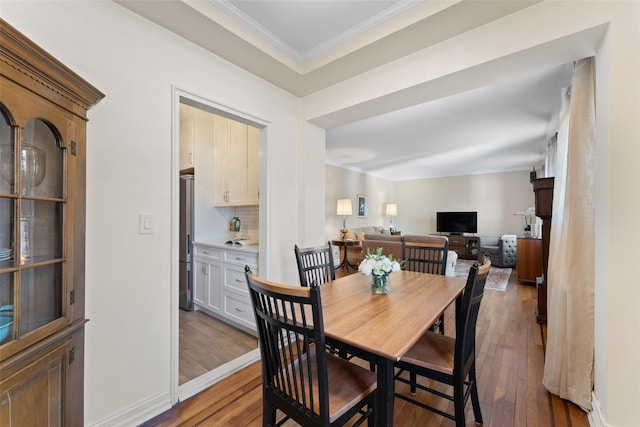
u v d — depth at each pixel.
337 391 1.17
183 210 3.38
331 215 6.57
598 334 1.51
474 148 5.14
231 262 2.85
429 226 8.46
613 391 1.37
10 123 0.90
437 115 3.49
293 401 1.12
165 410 1.67
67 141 1.15
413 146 5.03
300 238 2.70
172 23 1.66
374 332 1.15
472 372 1.54
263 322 1.21
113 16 1.48
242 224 3.60
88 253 1.38
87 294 1.38
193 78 1.85
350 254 6.42
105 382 1.44
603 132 1.44
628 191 1.33
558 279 1.83
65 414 1.14
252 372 2.09
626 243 1.33
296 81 2.39
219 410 1.68
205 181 3.48
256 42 1.89
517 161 6.26
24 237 1.01
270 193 2.44
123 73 1.52
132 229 1.55
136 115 1.57
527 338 2.63
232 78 2.09
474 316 1.46
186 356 2.29
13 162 0.92
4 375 0.86
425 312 1.38
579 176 1.71
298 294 0.99
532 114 3.45
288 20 1.80
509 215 7.29
